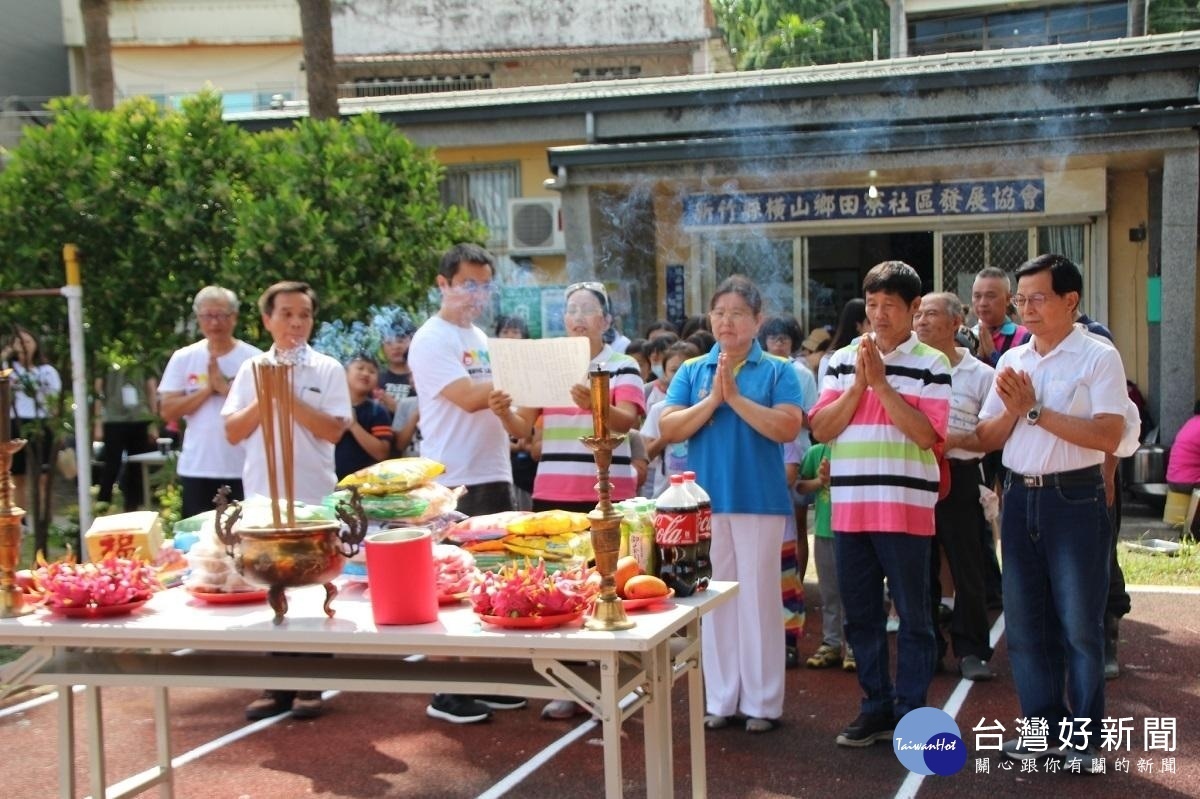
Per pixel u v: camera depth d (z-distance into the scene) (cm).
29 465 727
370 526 359
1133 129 942
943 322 517
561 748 445
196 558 330
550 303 1172
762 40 2314
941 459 476
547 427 493
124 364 727
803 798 388
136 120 725
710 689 460
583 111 1153
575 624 290
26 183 697
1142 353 1097
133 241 709
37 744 468
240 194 743
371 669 311
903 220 1104
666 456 603
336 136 768
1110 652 512
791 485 551
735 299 441
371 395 608
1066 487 393
